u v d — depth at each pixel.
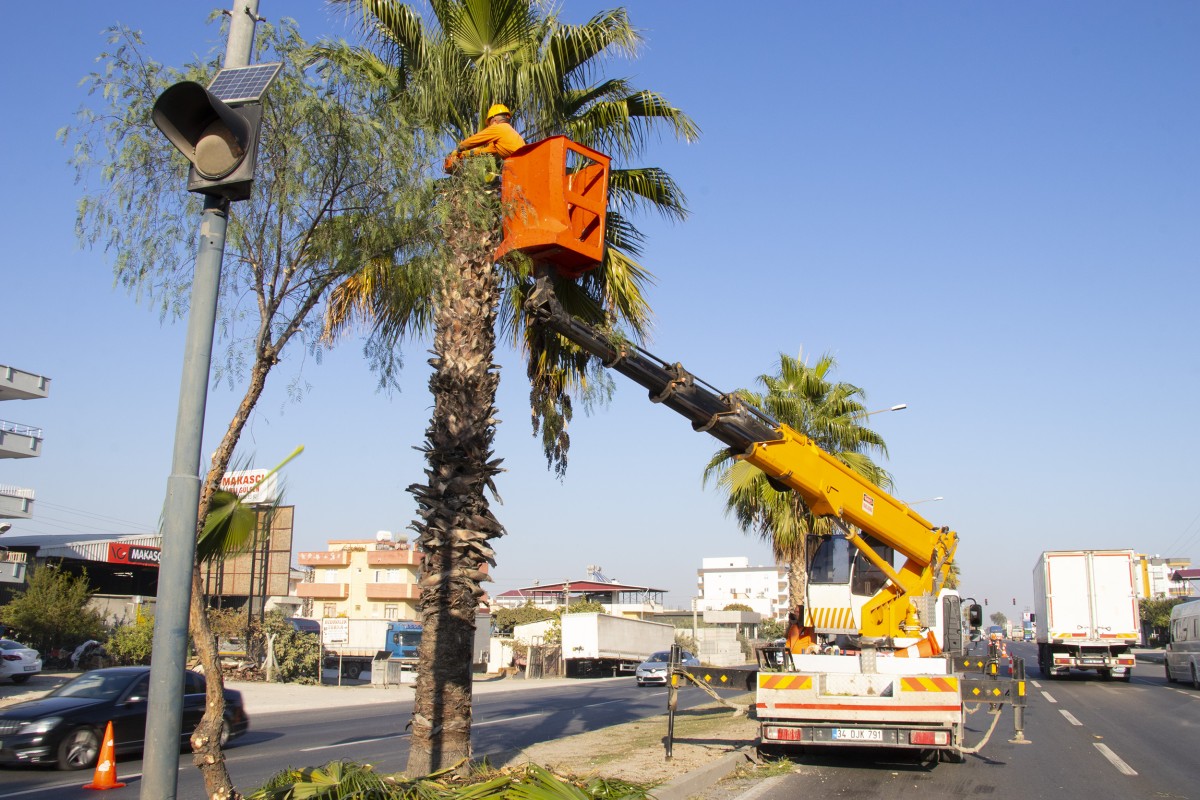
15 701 22.19
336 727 18.70
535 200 9.33
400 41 10.69
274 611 36.09
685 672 11.84
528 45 10.93
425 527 9.68
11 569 33.34
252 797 6.45
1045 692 24.95
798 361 25.36
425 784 6.73
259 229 7.20
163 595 4.59
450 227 9.11
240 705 15.38
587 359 12.31
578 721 18.56
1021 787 10.25
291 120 7.12
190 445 4.73
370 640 44.12
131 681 13.84
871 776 10.86
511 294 12.09
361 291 10.20
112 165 6.83
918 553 12.60
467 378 9.80
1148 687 27.05
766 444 11.32
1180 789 10.26
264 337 7.22
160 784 4.43
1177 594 83.06
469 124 11.02
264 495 7.53
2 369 31.95
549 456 12.52
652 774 9.91
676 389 10.25
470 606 9.65
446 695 9.45
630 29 10.71
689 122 11.57
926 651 12.48
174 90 4.81
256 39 7.12
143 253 6.89
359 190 7.49
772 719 11.30
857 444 25.19
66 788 11.08
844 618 12.78
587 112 11.48
